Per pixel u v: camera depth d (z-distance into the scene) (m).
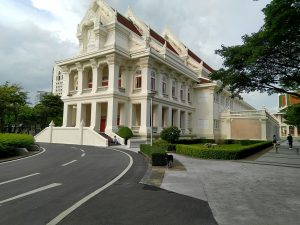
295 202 6.61
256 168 12.75
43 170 11.42
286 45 9.93
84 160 15.09
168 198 6.89
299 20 8.29
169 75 38.62
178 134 26.58
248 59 10.84
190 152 18.17
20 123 54.78
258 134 39.94
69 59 37.47
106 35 36.22
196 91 46.69
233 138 42.41
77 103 36.34
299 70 11.87
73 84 39.78
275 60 11.27
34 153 19.31
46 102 52.19
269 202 6.60
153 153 13.08
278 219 5.32
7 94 41.53
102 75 37.28
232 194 7.42
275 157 18.61
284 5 8.16
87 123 38.06
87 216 5.35
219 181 9.34
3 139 16.97
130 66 35.19
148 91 33.12
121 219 5.21
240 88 13.30
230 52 12.15
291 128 78.19
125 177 9.83
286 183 9.04
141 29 42.31
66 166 12.64
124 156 17.36
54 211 5.64
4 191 7.46
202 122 45.12
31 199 6.60
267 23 8.98
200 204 6.37
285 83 12.59
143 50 33.12
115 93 32.03
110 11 36.62
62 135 33.09
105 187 8.10
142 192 7.52
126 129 29.78
